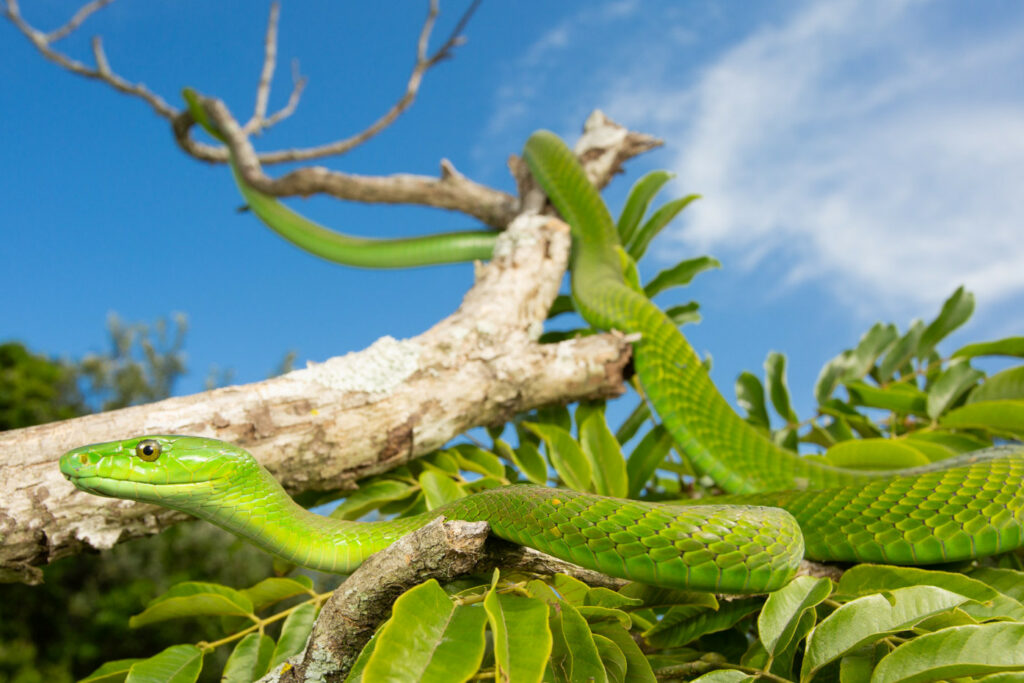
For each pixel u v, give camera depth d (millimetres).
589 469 367
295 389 361
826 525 326
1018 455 325
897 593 267
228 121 602
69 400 1498
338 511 357
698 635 291
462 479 365
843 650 257
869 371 470
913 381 469
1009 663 244
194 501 309
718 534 274
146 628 1181
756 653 277
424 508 364
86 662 1156
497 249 460
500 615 242
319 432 357
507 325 410
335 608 265
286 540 313
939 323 452
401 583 259
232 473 309
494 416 401
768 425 447
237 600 317
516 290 428
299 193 546
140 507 335
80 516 326
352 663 270
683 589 278
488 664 267
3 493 317
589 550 277
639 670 257
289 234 573
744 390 456
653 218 475
